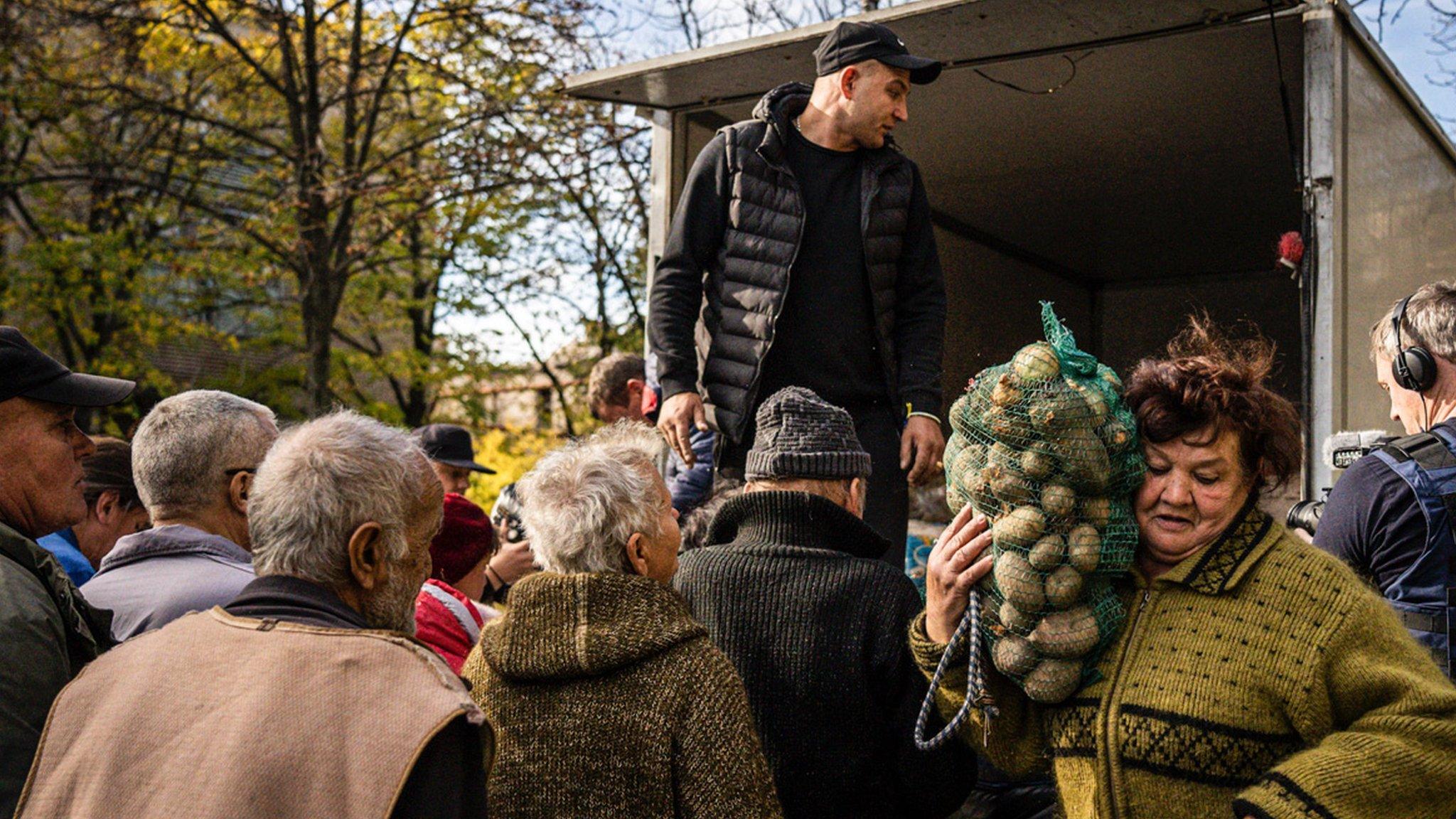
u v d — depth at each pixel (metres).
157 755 1.61
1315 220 3.36
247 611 1.75
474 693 2.05
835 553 2.42
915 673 2.29
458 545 3.33
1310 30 3.44
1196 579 1.88
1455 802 1.72
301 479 1.79
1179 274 8.29
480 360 15.43
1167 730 1.82
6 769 1.94
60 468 2.50
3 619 2.02
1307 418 3.31
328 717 1.59
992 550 1.92
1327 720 1.78
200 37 14.84
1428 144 4.63
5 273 15.01
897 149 3.42
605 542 2.11
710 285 3.37
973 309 7.09
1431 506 2.27
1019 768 2.09
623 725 1.95
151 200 16.39
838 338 3.24
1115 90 4.88
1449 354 2.48
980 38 3.91
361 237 14.40
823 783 2.29
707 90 4.25
